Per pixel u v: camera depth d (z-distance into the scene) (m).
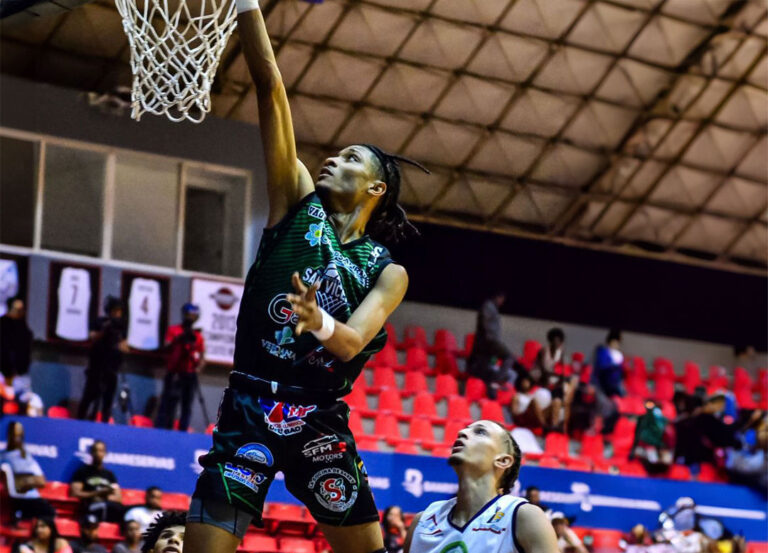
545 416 16.03
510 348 19.00
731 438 16.20
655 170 18.95
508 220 19.09
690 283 20.44
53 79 14.88
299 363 3.26
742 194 19.70
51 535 10.17
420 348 17.62
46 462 11.89
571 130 18.12
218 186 15.74
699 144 18.72
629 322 19.91
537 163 18.48
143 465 12.32
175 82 4.57
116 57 14.87
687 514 14.61
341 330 3.10
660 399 18.80
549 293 19.33
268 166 3.39
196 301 15.18
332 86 16.45
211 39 4.62
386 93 16.83
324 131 17.09
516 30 16.45
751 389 20.14
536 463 15.46
